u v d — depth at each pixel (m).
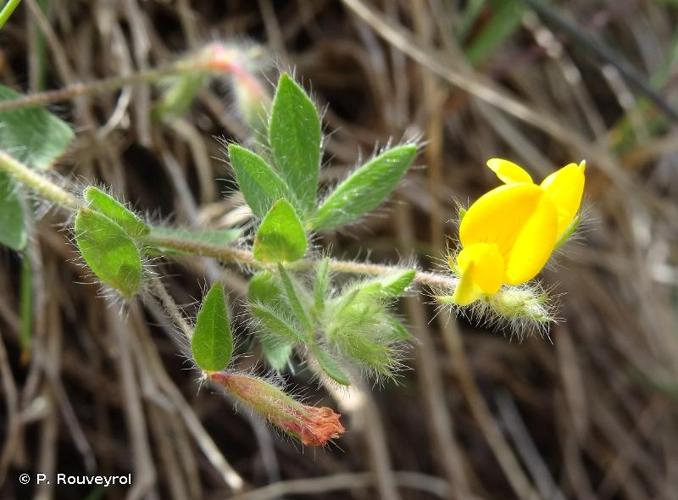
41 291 0.12
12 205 0.10
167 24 0.14
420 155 0.14
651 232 0.17
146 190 0.13
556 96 0.17
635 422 0.16
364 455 0.14
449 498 0.14
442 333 0.15
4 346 0.12
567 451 0.16
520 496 0.15
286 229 0.09
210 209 0.13
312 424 0.08
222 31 0.14
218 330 0.08
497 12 0.14
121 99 0.12
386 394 0.15
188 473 0.12
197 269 0.12
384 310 0.09
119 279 0.09
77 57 0.13
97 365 0.13
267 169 0.09
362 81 0.15
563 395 0.16
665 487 0.16
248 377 0.09
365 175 0.09
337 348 0.09
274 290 0.09
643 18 0.18
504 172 0.09
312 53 0.15
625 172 0.16
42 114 0.10
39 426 0.12
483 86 0.15
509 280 0.08
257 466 0.13
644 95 0.15
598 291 0.16
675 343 0.17
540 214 0.08
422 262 0.14
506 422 0.15
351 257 0.14
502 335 0.16
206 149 0.13
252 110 0.12
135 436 0.12
